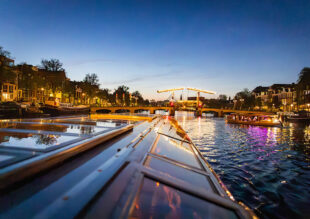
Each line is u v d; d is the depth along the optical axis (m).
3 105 20.42
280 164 8.59
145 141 2.84
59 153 1.29
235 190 5.55
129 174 1.32
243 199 4.96
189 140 5.04
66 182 1.09
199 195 1.51
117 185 1.09
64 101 48.19
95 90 57.12
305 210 4.38
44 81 34.31
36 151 1.29
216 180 2.28
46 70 36.91
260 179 6.50
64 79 41.34
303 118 39.25
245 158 9.70
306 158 9.88
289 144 14.25
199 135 19.08
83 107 35.75
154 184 1.40
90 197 0.88
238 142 14.94
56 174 1.18
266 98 84.31
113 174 1.19
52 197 0.90
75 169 1.31
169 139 4.10
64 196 0.85
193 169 2.38
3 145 1.39
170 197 1.33
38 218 0.69
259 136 18.67
